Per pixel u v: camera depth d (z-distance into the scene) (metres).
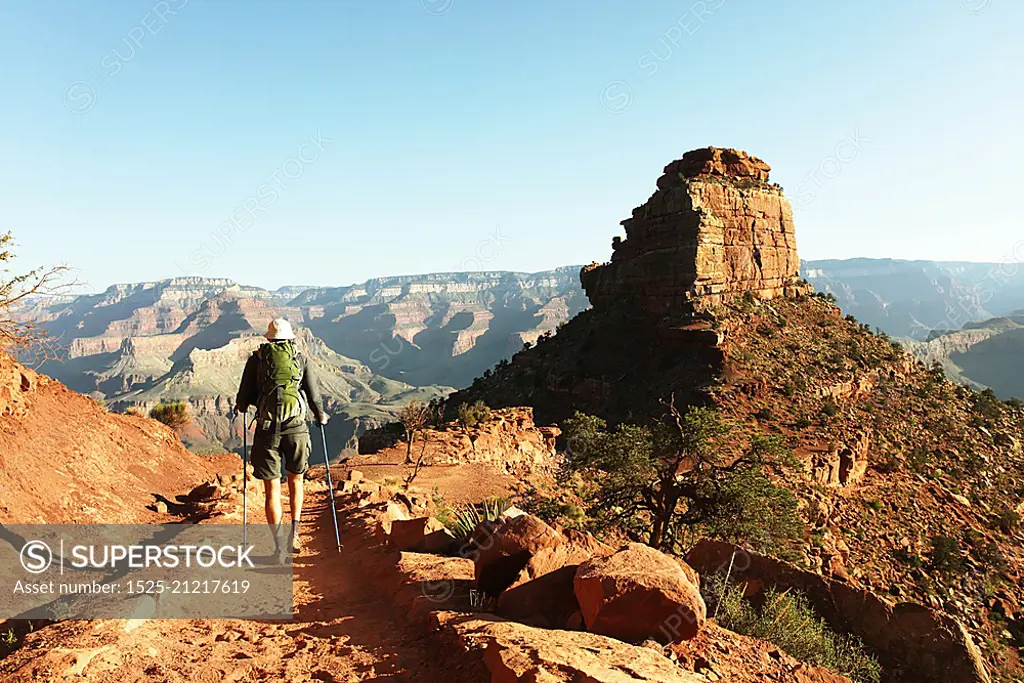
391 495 14.86
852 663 9.54
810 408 58.16
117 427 14.70
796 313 85.56
